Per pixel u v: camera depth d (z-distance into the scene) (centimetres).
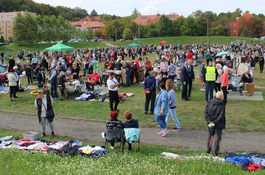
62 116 1205
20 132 1013
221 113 700
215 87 1409
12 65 2042
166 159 693
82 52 4628
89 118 1166
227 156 703
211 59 3041
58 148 802
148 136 931
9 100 1515
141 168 625
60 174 601
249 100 1388
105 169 627
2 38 8819
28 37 7444
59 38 8512
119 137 767
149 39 9306
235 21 12544
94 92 1574
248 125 1016
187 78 1391
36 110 1327
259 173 580
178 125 974
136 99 1462
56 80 1485
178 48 6412
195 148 813
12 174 611
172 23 10675
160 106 910
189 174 578
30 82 2092
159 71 1861
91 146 809
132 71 1911
